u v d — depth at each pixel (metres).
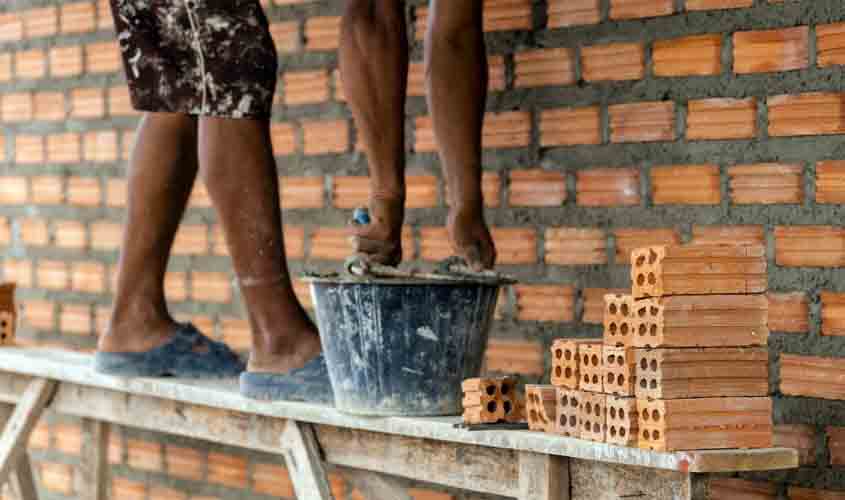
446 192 3.57
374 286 2.69
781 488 2.95
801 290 2.92
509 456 2.52
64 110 4.57
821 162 2.88
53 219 4.64
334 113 3.84
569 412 2.43
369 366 2.73
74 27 4.51
